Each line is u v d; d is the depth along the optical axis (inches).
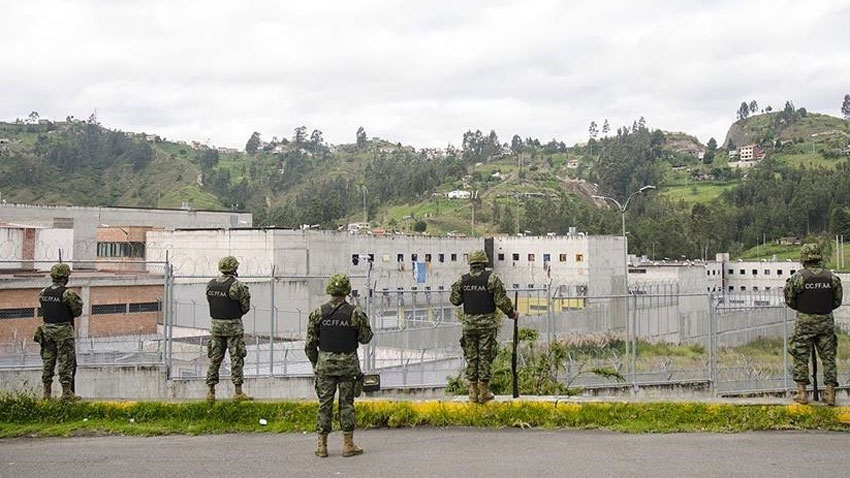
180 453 319.6
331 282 315.9
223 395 697.0
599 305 1186.6
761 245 4192.9
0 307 1002.7
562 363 665.6
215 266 1824.6
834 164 6151.6
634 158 6815.9
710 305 705.6
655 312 1229.7
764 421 350.6
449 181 5693.9
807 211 4202.8
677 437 335.9
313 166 7751.0
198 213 2672.2
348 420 309.9
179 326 1167.6
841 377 697.6
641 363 852.6
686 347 1023.6
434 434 349.1
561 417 362.0
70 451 326.6
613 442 327.0
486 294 365.1
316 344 317.4
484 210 4682.6
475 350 371.6
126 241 1987.0
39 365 722.8
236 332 394.3
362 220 4746.6
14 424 379.6
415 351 812.0
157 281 1246.9
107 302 1179.3
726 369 786.2
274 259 1744.6
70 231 1560.0
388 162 7091.5
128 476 284.0
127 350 897.5
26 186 5787.4
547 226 3914.9
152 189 6294.3
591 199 5979.3
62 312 401.1
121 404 390.3
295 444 334.6
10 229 1462.8
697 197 5802.2
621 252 2336.4
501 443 327.6
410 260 2107.5
